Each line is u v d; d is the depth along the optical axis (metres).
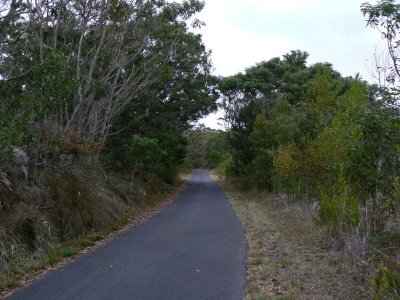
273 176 21.62
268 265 8.68
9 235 9.40
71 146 13.63
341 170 9.01
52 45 15.32
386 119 7.90
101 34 17.58
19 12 12.88
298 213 14.66
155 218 17.34
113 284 7.59
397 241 7.60
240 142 32.72
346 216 9.47
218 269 8.60
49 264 9.16
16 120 9.32
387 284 5.70
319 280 7.35
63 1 15.41
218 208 20.83
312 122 14.40
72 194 12.98
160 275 8.17
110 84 20.00
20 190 10.88
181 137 34.28
